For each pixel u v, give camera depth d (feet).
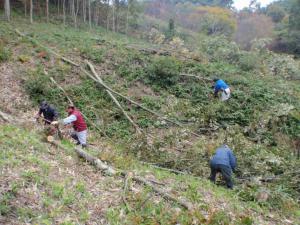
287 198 30.30
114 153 31.30
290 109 48.32
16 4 107.14
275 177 33.96
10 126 31.09
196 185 27.63
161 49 69.10
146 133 39.96
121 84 51.47
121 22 142.10
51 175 22.35
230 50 71.46
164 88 52.85
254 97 51.49
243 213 24.63
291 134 45.96
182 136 39.58
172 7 259.80
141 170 28.73
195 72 56.39
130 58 58.65
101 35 93.71
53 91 45.39
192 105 49.03
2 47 51.44
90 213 19.22
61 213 18.37
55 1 129.08
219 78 55.52
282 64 74.13
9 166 21.27
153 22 168.96
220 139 38.27
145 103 47.67
